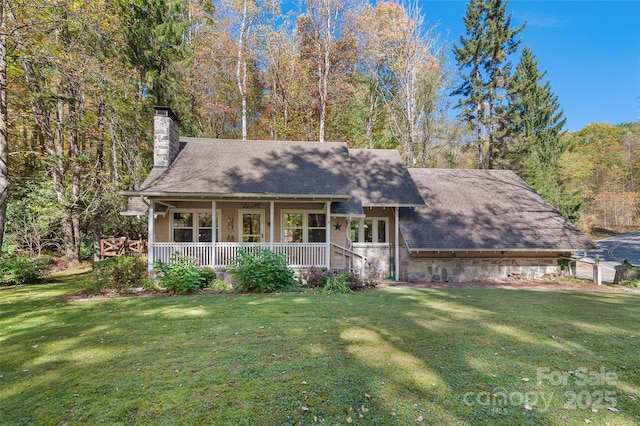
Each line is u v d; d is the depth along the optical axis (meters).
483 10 24.50
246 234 12.98
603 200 35.62
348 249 13.05
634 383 3.75
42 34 9.17
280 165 12.75
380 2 24.77
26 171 16.50
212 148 13.41
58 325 6.17
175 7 17.81
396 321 6.28
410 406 3.24
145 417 3.09
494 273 13.34
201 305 7.85
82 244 17.73
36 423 3.02
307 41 24.73
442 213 14.12
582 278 13.73
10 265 11.59
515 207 14.78
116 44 13.63
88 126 13.98
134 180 13.66
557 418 3.06
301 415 3.10
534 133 25.05
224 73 23.95
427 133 26.83
